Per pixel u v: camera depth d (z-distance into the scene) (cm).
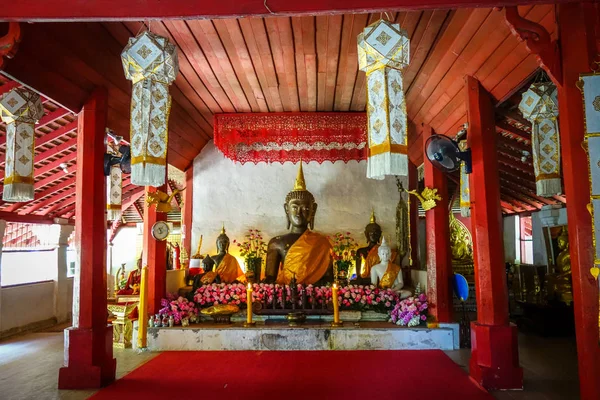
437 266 657
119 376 520
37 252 954
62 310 966
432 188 667
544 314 765
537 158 519
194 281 753
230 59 590
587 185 332
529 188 923
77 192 504
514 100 582
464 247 1141
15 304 820
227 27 506
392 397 446
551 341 725
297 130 821
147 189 703
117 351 644
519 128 663
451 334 637
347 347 639
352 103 783
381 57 410
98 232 501
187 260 874
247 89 700
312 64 611
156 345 645
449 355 602
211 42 541
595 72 321
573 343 709
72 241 1130
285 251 786
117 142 646
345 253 859
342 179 882
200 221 884
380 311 704
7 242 980
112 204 727
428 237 684
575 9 343
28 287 865
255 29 513
